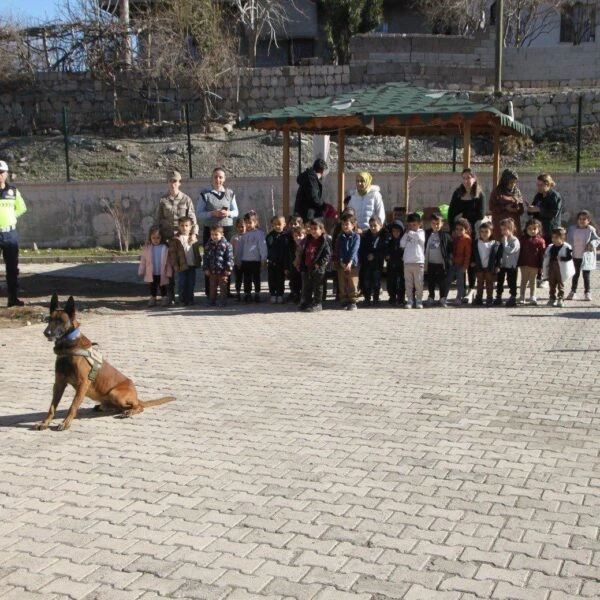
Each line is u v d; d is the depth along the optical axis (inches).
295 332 426.3
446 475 223.9
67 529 194.1
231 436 260.7
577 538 184.9
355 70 1086.4
